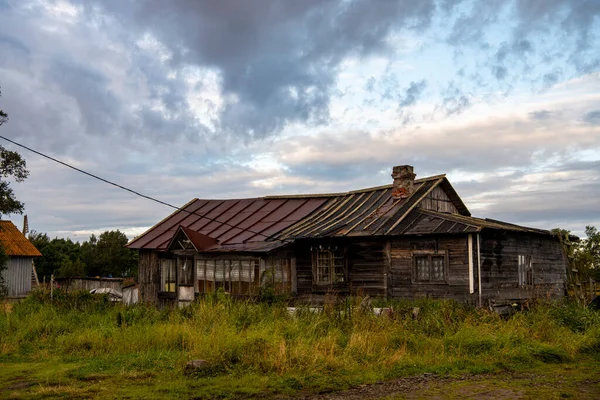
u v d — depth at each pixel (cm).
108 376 1170
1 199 2994
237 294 2441
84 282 4094
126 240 6756
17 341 1614
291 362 1216
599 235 3356
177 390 1034
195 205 3400
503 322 1596
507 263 2241
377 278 2300
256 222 2897
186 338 1480
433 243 2162
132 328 1623
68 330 1756
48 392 1018
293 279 2536
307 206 2962
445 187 2692
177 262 2767
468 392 1034
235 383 1089
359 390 1065
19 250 4441
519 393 1020
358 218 2542
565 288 2662
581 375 1187
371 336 1407
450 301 1833
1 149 3005
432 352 1362
